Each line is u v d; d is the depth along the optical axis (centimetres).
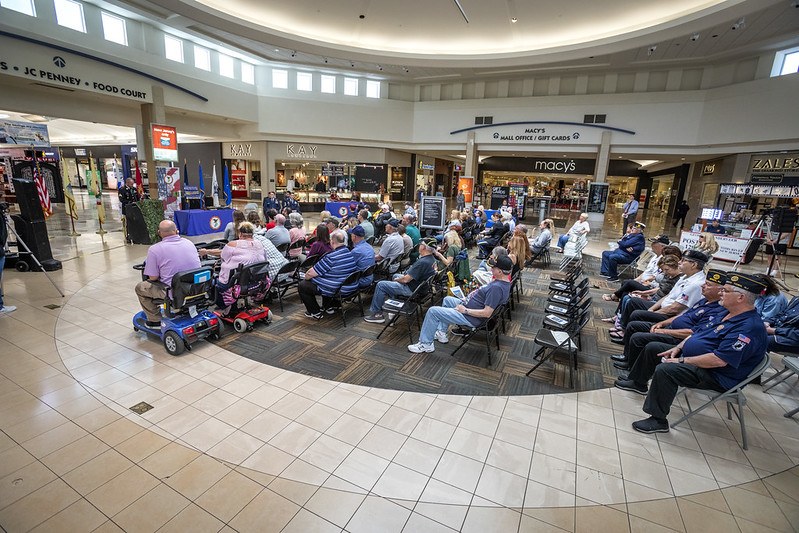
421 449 272
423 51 1559
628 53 1385
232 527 209
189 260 411
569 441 288
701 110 1514
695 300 372
